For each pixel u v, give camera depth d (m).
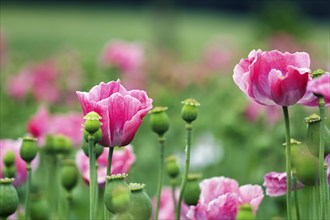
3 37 11.23
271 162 4.86
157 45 22.91
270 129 5.75
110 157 2.36
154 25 25.31
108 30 35.62
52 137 3.63
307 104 2.39
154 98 7.29
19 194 3.85
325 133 2.38
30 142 2.87
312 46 14.48
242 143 5.93
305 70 2.26
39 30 32.94
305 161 2.44
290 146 2.43
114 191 2.06
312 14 59.19
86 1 54.91
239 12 61.16
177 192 3.53
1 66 10.91
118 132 2.32
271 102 2.32
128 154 3.07
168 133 6.48
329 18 59.09
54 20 42.16
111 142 2.33
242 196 2.64
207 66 11.35
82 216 4.52
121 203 2.05
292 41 17.06
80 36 28.11
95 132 2.28
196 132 6.81
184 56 15.23
